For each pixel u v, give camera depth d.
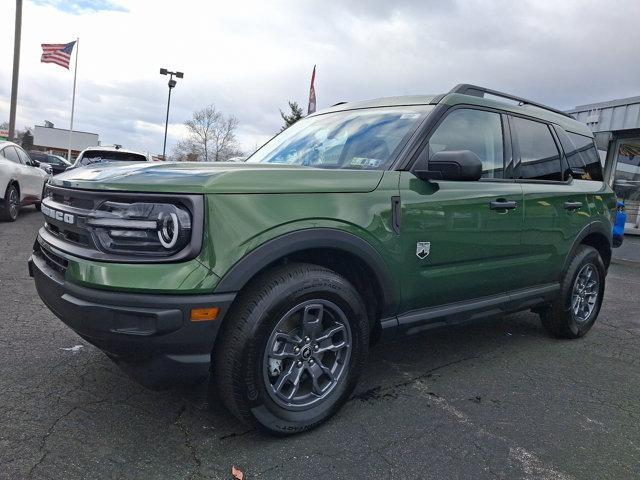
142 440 2.60
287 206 2.58
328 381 2.86
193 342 2.35
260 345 2.49
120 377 3.27
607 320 5.59
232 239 2.39
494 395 3.40
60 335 3.96
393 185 3.02
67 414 2.80
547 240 4.12
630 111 13.68
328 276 2.71
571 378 3.78
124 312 2.29
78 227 2.53
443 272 3.31
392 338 3.16
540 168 4.19
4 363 3.41
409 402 3.21
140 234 2.36
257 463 2.47
